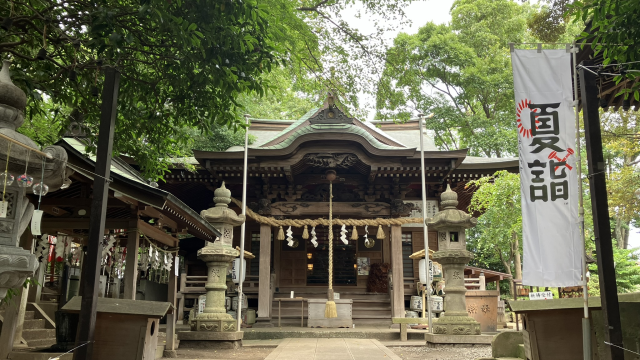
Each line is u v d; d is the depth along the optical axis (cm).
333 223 1634
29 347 915
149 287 1379
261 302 1611
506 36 2889
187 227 991
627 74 631
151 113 829
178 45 697
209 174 1769
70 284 1359
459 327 1158
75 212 871
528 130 648
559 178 632
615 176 1772
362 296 1814
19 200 463
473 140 2702
